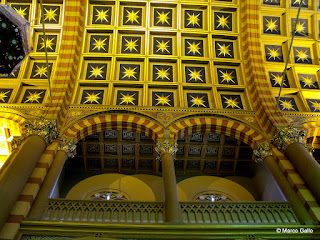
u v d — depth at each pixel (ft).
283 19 48.52
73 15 45.98
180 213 29.17
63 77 41.37
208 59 46.26
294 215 30.14
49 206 29.60
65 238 26.13
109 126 39.55
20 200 28.02
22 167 29.32
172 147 36.27
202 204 30.94
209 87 44.37
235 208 30.86
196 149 44.62
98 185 42.80
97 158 44.37
